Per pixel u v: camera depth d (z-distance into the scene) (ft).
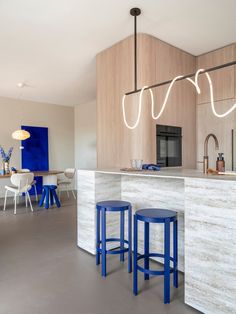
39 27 11.11
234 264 5.57
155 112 12.18
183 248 8.40
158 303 6.61
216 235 5.89
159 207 9.18
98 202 9.34
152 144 11.92
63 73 17.29
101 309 6.32
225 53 13.32
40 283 7.59
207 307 6.07
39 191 25.27
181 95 13.62
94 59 14.93
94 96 23.77
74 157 28.66
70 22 10.73
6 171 18.88
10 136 23.77
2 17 10.25
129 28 11.36
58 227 13.46
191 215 6.40
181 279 7.95
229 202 5.65
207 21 10.84
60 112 27.48
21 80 18.79
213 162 13.57
